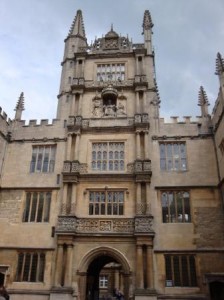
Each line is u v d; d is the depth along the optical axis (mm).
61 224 27828
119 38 39375
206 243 26844
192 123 32375
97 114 34062
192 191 29078
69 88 36250
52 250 27719
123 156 31453
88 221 28297
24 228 28969
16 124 34500
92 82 36219
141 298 24641
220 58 29531
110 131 32562
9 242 28438
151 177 29875
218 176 29312
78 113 33844
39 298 25969
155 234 27469
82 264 26844
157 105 34938
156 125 32688
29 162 32250
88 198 29656
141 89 34312
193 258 26547
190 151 30969
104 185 29922
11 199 30484
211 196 28656
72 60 38406
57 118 34500
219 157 29406
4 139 32906
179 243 27031
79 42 40031
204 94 33844
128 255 26797
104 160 31438
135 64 36719
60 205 29531
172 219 28281
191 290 25297
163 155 31359
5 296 21906
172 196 29312
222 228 27281
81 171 30672
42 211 29766
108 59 37812
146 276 25609
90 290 29859
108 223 28062
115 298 44781
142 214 27734
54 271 26766
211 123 32062
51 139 33000
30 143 33250
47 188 30438
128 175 29875
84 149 31969
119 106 34281
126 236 27281
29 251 28000
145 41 38438
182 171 30109
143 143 31266
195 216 28000
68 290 25438
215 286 25906
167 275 26094
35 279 26938
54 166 31625
